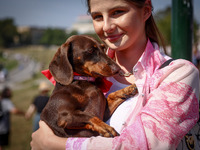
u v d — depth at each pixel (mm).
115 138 1543
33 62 56656
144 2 1859
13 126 8898
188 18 2682
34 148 1844
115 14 1830
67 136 1873
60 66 2072
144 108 1640
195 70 1723
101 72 2014
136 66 1918
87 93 1985
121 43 1867
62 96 1969
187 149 1683
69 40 2186
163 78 1751
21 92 19719
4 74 31188
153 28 2164
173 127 1504
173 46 2752
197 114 1647
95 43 2127
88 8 2174
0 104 6707
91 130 1843
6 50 98875
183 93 1611
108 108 1988
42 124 1950
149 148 1453
